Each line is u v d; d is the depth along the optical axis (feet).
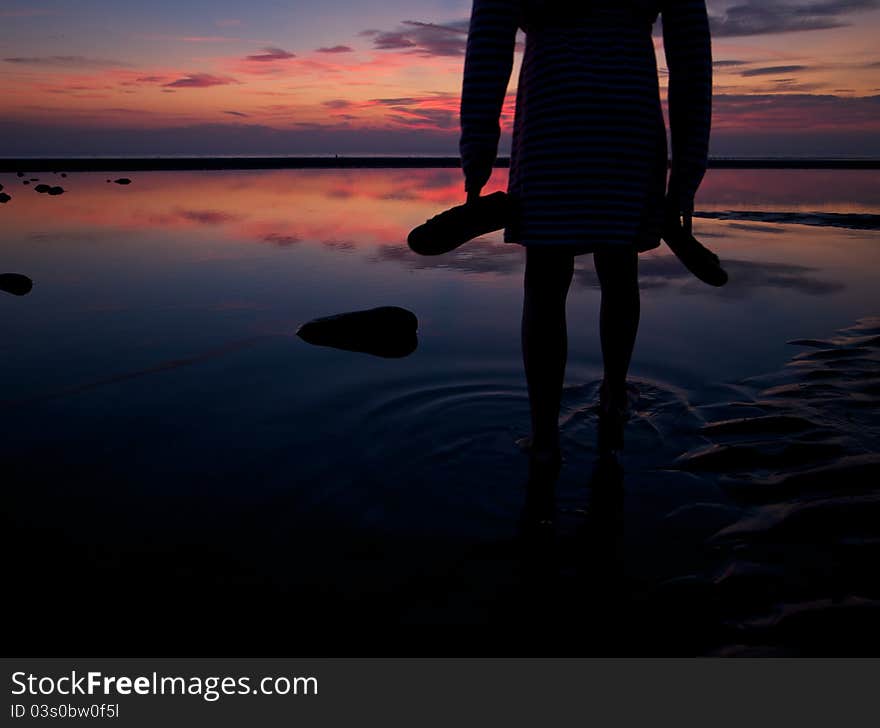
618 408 6.26
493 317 10.89
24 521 4.82
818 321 10.21
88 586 4.11
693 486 5.37
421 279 14.23
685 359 8.53
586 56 5.10
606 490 5.34
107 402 7.14
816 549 4.45
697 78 5.24
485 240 20.90
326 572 4.29
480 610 3.94
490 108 5.03
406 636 3.74
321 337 9.49
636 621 3.84
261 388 7.61
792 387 7.36
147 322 10.47
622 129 5.12
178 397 7.31
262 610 3.93
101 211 27.30
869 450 5.72
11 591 4.05
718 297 12.12
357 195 36.81
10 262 15.56
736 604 3.95
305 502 5.14
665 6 5.25
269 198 34.83
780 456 5.73
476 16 4.99
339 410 6.97
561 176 5.17
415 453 5.97
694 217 25.18
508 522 4.88
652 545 4.58
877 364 8.02
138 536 4.65
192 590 4.10
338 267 15.53
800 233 20.59
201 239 19.69
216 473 5.58
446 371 8.15
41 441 6.14
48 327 10.14
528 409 6.95
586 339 9.45
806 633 3.70
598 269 6.15
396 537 4.68
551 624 3.82
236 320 10.62
